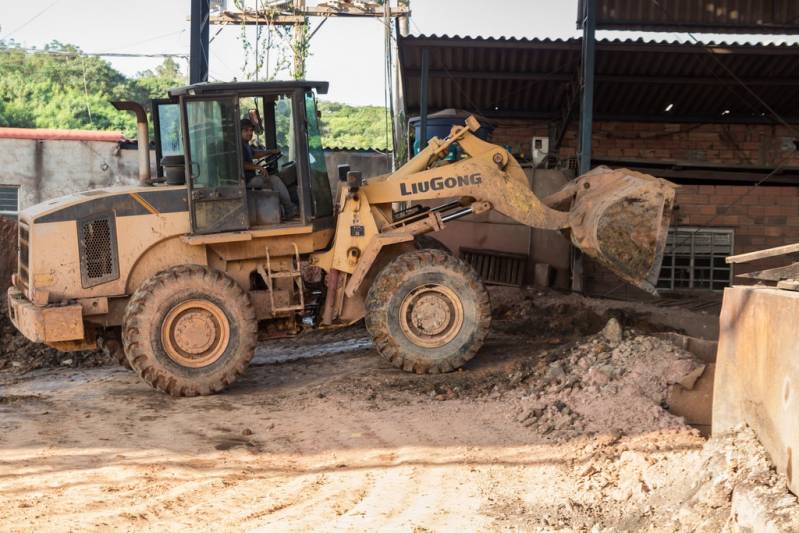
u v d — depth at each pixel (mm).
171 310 8508
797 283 4625
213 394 8695
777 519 3816
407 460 6133
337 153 21328
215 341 8680
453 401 7879
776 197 14414
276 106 9320
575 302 12164
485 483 5586
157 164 9898
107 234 8734
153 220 8820
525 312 11820
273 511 5074
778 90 16266
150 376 8500
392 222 9641
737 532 4055
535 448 6266
